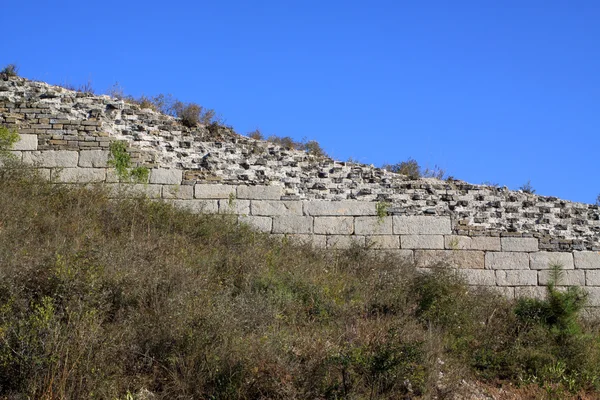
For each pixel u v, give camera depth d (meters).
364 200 19.88
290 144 23.52
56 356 11.29
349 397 12.24
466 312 16.50
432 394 13.12
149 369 12.23
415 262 19.27
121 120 20.23
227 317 13.05
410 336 14.30
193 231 18.00
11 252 14.12
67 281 13.02
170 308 13.16
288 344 13.14
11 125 19.80
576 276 19.47
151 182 19.67
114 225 17.44
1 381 11.08
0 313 12.05
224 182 19.86
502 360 15.38
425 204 19.94
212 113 21.67
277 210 19.62
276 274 16.22
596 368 15.51
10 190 17.62
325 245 19.39
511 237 19.64
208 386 12.05
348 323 14.88
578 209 20.41
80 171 19.53
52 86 20.47
